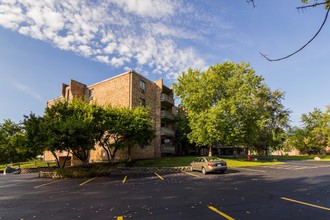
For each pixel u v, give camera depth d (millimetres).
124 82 29844
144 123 23250
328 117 48375
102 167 20859
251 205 7328
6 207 7855
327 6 2764
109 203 8055
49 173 19641
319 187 10633
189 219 5930
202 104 31016
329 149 59594
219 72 32500
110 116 22734
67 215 6574
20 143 21094
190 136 32625
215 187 11148
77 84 33562
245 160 32125
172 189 10844
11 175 24297
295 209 6746
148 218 6082
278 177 14562
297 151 66688
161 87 36062
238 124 29344
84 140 19047
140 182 13906
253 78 31891
